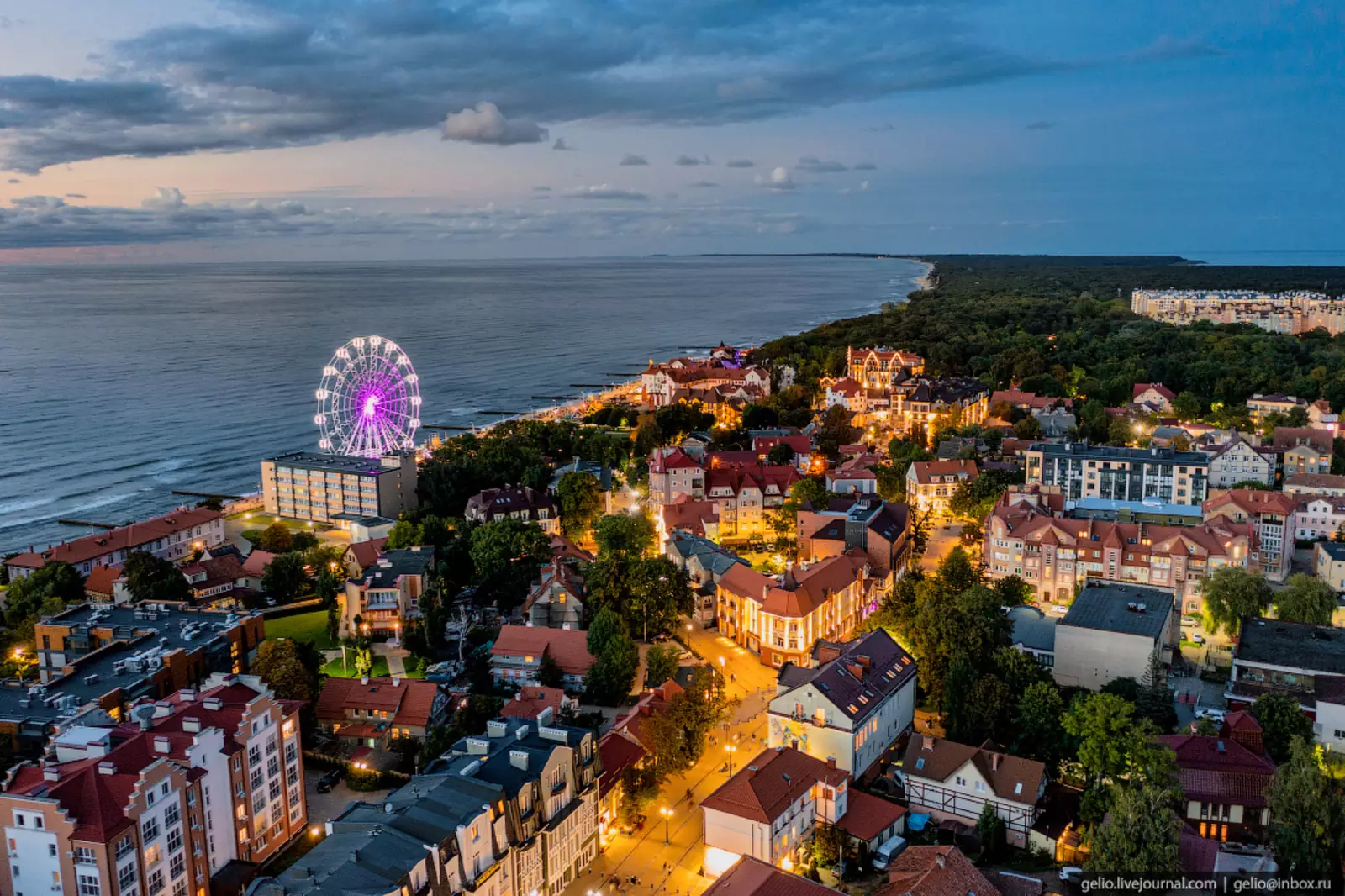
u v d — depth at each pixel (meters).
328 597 196.75
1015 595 190.38
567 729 123.38
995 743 132.50
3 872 100.62
